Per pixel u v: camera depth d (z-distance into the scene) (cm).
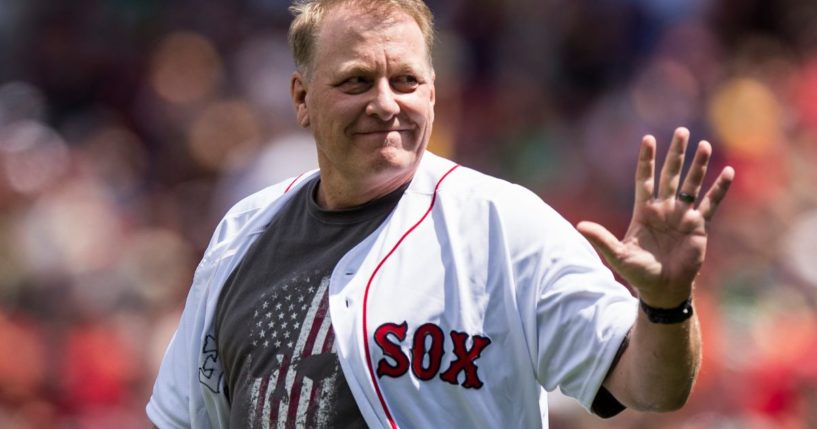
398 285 533
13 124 1964
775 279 1411
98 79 2106
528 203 541
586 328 514
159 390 605
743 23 2155
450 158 1880
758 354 1218
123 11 2169
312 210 572
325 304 544
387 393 522
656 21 2083
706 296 1339
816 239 1476
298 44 570
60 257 1548
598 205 1736
